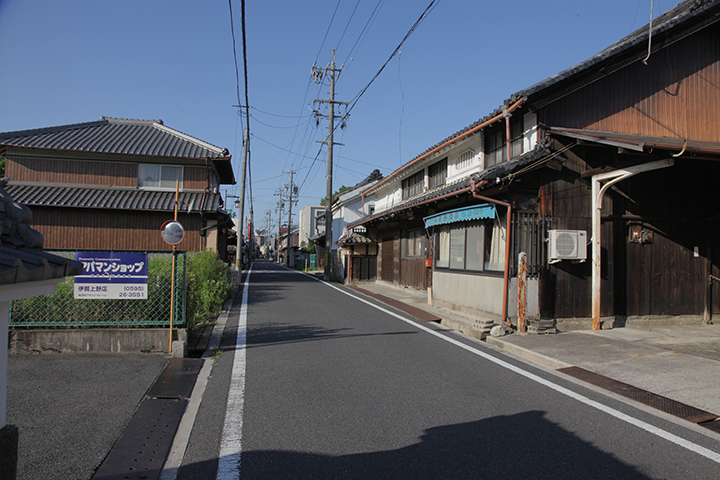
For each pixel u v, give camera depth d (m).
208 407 4.44
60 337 6.06
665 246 9.37
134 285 6.29
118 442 3.57
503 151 10.51
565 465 3.40
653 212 9.24
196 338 7.41
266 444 3.65
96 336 6.15
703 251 9.64
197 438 3.74
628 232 9.11
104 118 20.73
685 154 6.61
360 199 28.00
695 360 6.51
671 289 9.36
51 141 17.09
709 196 9.68
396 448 3.62
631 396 5.09
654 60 10.02
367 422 4.14
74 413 4.10
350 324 9.04
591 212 8.85
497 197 9.03
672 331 8.60
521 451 3.62
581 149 8.84
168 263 6.55
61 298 6.22
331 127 22.34
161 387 4.89
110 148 17.48
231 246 45.53
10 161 16.80
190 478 3.09
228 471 3.19
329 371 5.72
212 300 9.84
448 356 6.73
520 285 8.30
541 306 8.44
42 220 16.12
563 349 7.11
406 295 14.63
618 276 8.98
